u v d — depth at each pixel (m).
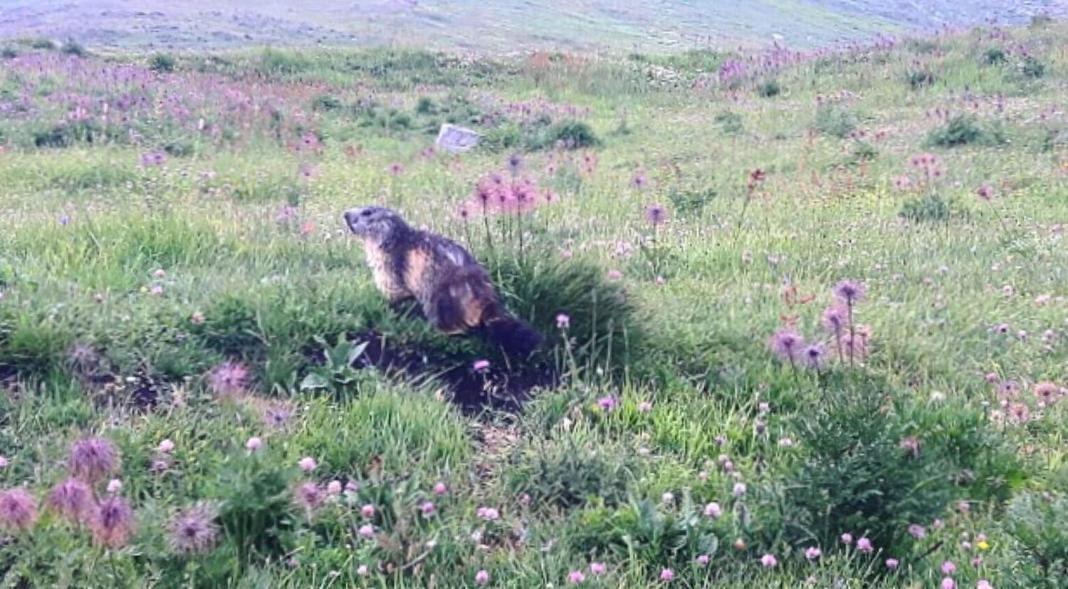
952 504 4.62
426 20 44.97
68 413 4.86
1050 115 16.95
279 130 18.56
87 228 7.66
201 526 3.99
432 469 4.80
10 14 43.19
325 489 4.56
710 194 11.38
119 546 3.88
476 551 4.23
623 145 17.83
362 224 6.05
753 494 4.60
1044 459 5.12
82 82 21.30
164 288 6.21
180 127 17.62
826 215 10.76
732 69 26.16
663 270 7.81
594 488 4.71
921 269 8.15
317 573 4.04
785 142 16.92
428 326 5.88
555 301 5.97
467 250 6.39
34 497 4.16
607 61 28.23
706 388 5.71
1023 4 61.31
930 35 27.41
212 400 5.07
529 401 5.45
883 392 5.21
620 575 4.12
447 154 16.91
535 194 10.03
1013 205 11.21
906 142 16.02
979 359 6.30
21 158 14.20
